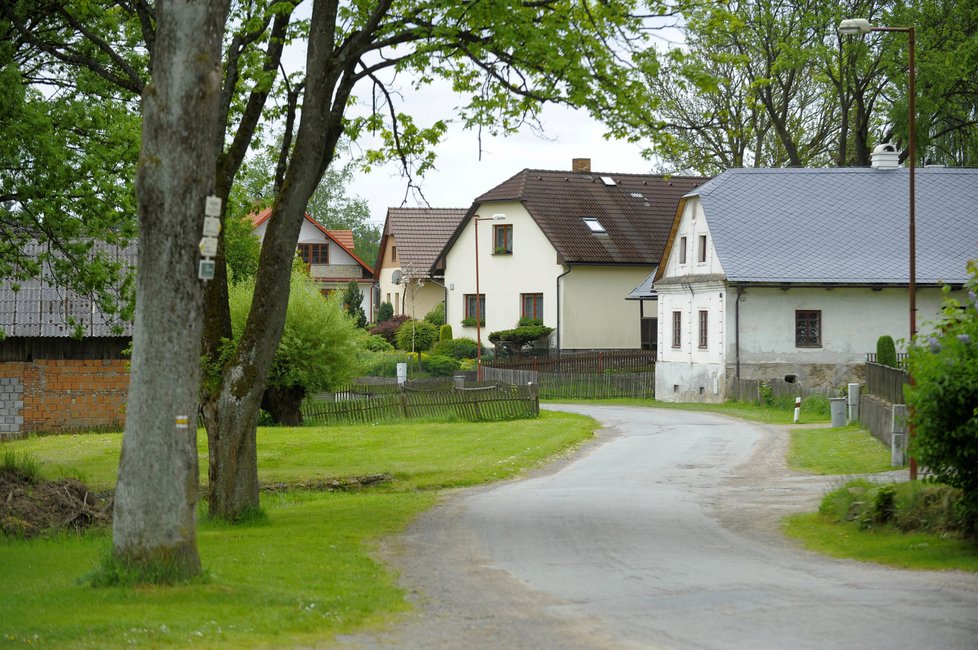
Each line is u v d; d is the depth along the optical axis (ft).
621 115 54.60
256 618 30.53
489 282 221.25
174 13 34.40
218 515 56.75
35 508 58.29
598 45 53.72
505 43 53.57
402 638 28.84
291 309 125.59
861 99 181.27
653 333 215.10
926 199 166.71
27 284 128.06
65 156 68.13
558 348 209.26
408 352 222.48
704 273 162.61
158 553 34.65
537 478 80.28
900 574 38.96
